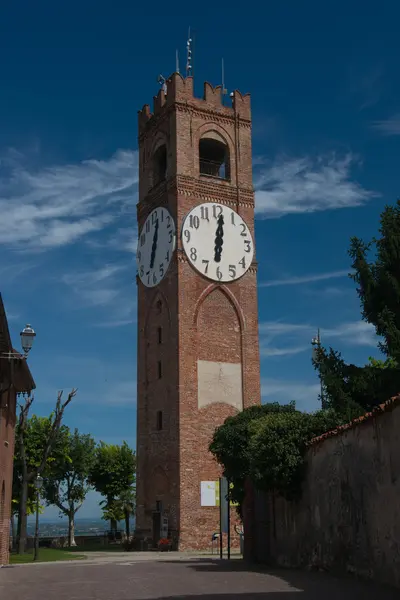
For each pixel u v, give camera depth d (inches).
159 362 2506.2
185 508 2261.3
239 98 2758.4
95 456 3538.4
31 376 1688.0
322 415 1165.1
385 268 1342.3
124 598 721.6
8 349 1414.9
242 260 2583.7
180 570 1166.3
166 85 2691.9
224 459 1652.3
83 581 962.1
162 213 2596.0
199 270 2484.0
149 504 2426.2
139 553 2154.3
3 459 1546.5
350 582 846.5
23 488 2257.6
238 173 2667.3
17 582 970.7
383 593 716.0
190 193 2549.2
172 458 2338.8
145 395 2536.9
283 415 1194.0
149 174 2753.4
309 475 1099.9
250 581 906.1
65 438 3056.1
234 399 2454.5
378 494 829.8
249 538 1393.9
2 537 1567.4
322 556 1031.0
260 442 1157.1
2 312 1278.3
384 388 1316.4
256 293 2591.0
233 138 2704.2
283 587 812.6
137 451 2524.6
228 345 2490.2
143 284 2647.6
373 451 846.5
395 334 1252.5
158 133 2726.4
